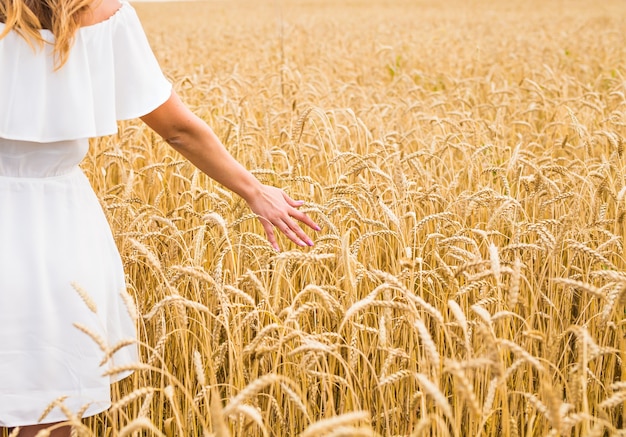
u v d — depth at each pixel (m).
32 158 2.38
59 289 2.41
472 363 1.88
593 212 3.49
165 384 3.04
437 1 45.66
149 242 3.57
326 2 49.31
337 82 9.58
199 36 20.06
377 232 2.88
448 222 3.59
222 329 3.28
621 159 4.32
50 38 2.30
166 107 2.60
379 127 5.91
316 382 2.97
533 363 2.02
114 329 2.63
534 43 15.88
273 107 7.08
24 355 2.38
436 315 2.17
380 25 23.55
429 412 2.63
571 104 7.24
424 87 11.32
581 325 3.22
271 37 18.64
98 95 2.44
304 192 4.17
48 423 2.54
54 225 2.42
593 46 13.78
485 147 4.11
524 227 3.54
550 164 4.31
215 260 3.45
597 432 1.88
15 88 2.28
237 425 2.45
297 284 3.72
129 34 2.50
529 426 2.31
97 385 2.51
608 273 2.33
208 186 4.48
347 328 2.95
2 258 2.33
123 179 3.98
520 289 3.33
